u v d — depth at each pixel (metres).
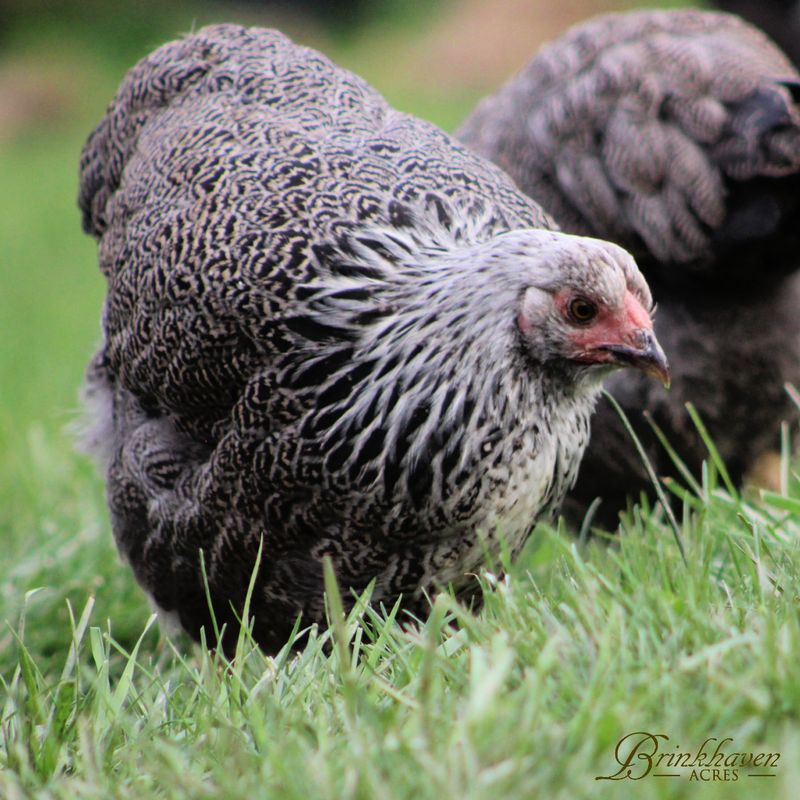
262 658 8.43
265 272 8.66
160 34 50.91
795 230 11.21
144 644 10.91
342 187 9.04
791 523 9.34
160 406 9.52
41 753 7.19
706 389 11.58
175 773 6.50
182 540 9.40
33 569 11.47
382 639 7.77
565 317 8.25
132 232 9.72
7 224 36.44
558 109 12.29
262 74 10.47
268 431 8.66
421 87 45.44
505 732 6.16
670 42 12.35
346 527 8.65
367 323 8.45
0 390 20.30
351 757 6.25
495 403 8.36
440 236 8.90
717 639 6.93
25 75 49.19
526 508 8.72
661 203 11.45
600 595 7.57
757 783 5.82
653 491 11.82
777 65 12.63
